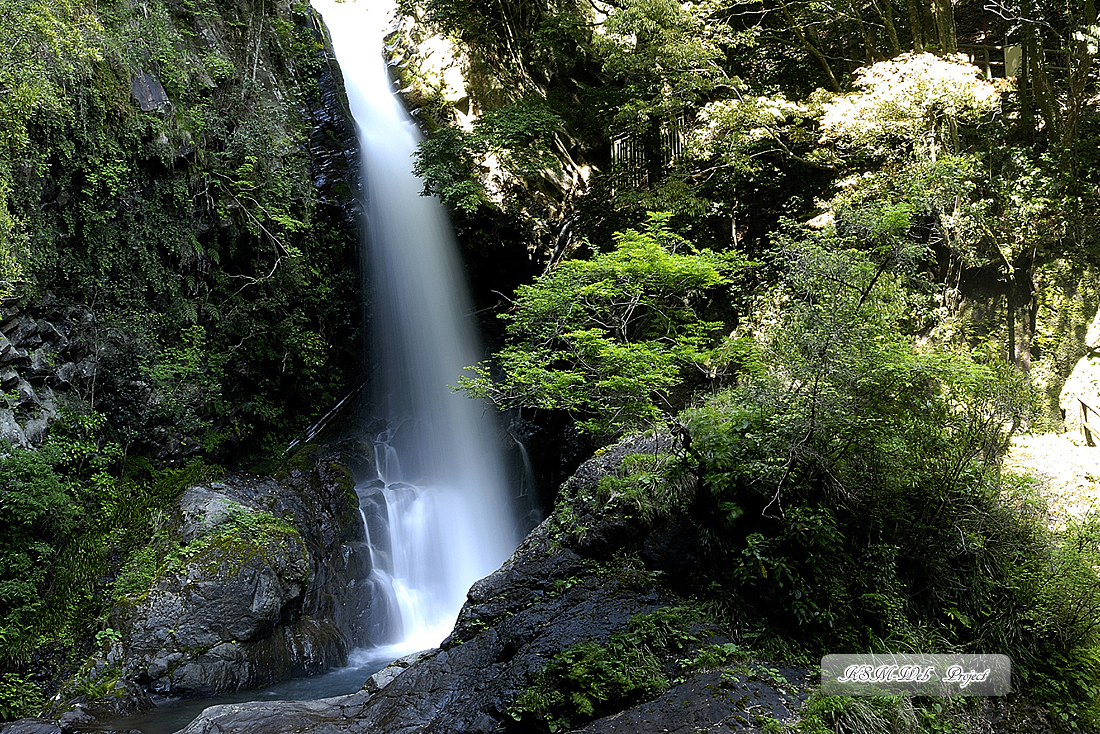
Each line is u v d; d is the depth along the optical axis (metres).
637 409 10.16
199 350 15.00
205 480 14.27
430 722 6.84
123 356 13.69
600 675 6.24
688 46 16.20
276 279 17.06
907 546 6.93
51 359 12.53
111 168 13.01
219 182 15.44
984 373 6.84
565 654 6.58
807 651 6.40
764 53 19.58
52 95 11.63
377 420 18.81
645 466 8.55
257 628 11.69
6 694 10.03
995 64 17.89
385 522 16.12
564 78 22.30
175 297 14.77
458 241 20.67
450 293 20.53
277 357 16.92
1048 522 8.11
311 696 11.09
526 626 7.45
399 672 8.14
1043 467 10.29
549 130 18.42
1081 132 15.43
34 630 10.72
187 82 15.23
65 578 11.37
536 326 11.30
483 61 22.23
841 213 7.92
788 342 6.82
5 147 11.16
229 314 16.03
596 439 16.41
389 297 19.62
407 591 15.62
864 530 6.91
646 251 10.70
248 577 11.87
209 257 15.59
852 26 18.41
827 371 6.45
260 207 15.84
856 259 7.17
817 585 6.56
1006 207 14.79
